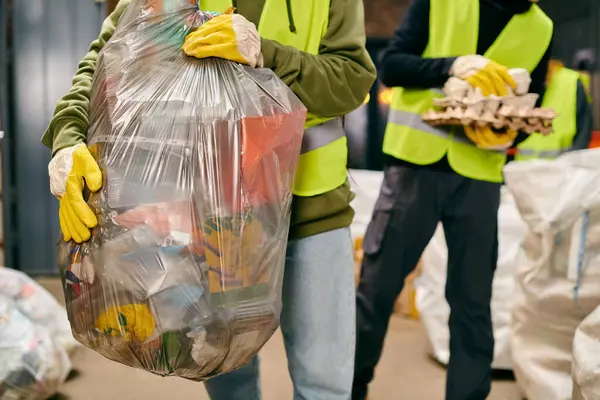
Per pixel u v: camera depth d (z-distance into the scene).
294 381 1.31
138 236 0.94
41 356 2.11
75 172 1.01
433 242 2.76
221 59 1.07
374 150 5.04
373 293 1.87
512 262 2.53
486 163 1.83
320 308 1.26
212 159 0.99
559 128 2.95
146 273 0.94
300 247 1.26
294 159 1.10
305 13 1.23
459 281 1.85
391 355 2.82
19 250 4.45
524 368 2.08
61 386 2.36
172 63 1.06
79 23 4.34
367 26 5.31
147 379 2.46
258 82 1.08
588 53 4.77
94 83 1.10
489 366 1.86
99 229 0.97
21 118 4.36
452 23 1.79
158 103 1.01
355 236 3.65
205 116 1.00
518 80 1.68
